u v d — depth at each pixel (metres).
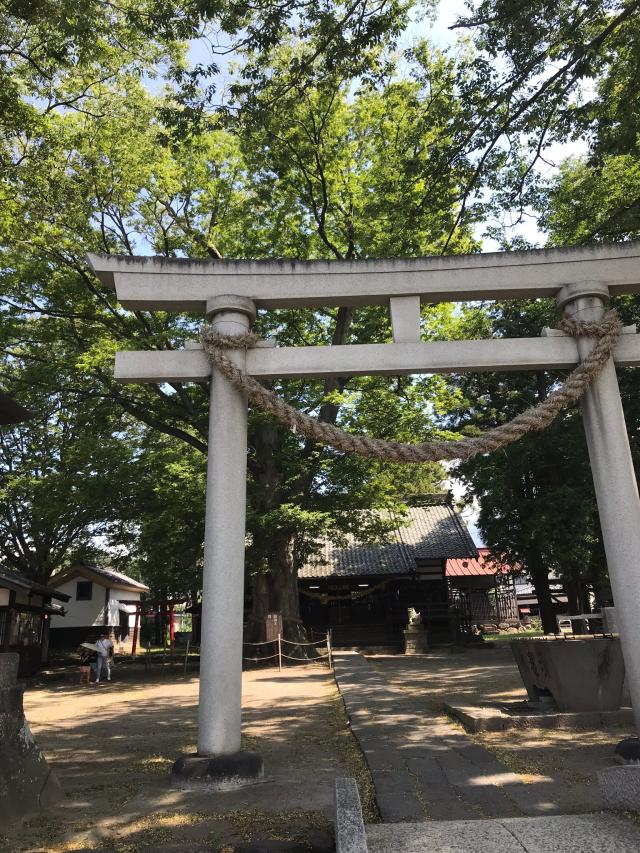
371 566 26.23
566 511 19.41
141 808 4.70
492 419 22.70
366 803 4.77
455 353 6.23
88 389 18.75
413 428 18.06
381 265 6.42
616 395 6.01
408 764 5.71
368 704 9.42
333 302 6.52
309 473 19.06
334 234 19.53
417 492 28.78
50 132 12.51
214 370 6.18
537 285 6.32
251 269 6.38
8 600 18.20
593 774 5.29
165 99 14.98
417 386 18.20
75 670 20.52
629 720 7.36
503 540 21.83
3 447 26.59
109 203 16.62
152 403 19.19
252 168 17.67
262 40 9.10
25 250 16.31
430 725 7.69
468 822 4.05
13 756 4.82
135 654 25.06
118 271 6.32
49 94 13.52
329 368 6.23
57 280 17.03
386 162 16.00
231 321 6.23
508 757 5.98
